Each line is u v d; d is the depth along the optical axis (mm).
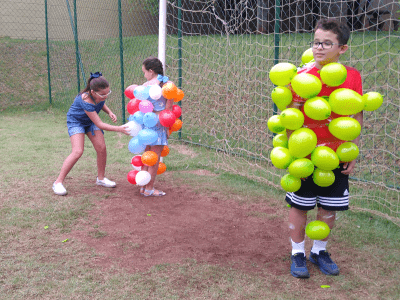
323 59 2463
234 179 5043
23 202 4078
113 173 5246
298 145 2424
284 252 3145
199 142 6641
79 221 3666
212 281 2678
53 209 3908
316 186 2670
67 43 12648
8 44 13031
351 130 2367
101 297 2459
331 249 3189
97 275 2725
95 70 10773
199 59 7984
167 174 5254
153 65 4125
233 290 2568
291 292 2559
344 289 2604
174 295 2494
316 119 2420
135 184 4473
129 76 9906
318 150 2465
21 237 3293
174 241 3307
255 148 5867
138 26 12102
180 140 6895
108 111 4648
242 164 5555
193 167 5578
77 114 4320
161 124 4121
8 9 13641
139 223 3672
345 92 2338
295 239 2820
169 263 2918
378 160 5094
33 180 4805
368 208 4035
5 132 7621
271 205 4191
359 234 3465
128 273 2758
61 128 8117
